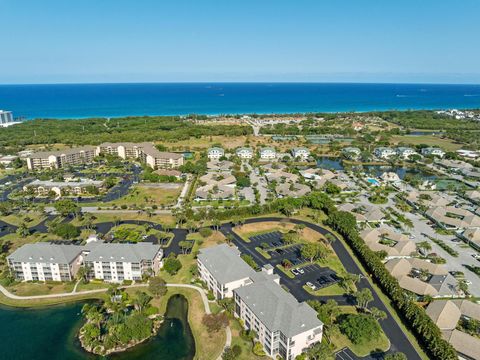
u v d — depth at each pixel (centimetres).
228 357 9950
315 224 19300
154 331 11519
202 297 13075
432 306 11988
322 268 15050
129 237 16800
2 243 16900
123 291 13225
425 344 10656
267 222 19400
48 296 13150
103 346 10838
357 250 16050
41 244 14550
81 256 14712
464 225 18862
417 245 16950
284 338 9906
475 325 11269
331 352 9781
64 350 10769
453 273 14712
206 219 19662
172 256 15325
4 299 12975
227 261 13225
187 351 10731
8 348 10825
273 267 15025
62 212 19612
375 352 10444
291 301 11025
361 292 12256
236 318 11969
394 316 12081
